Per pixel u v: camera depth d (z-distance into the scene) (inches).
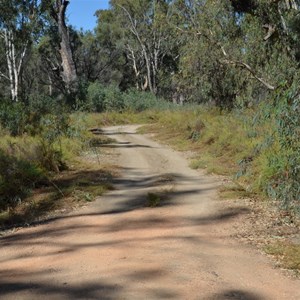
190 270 176.9
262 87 684.7
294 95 223.5
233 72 724.0
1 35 1368.1
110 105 1455.5
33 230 254.5
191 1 804.0
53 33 1627.7
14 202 317.7
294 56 625.0
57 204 310.2
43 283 169.6
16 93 1406.3
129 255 197.6
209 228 238.5
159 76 2126.0
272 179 290.0
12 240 237.5
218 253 198.4
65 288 163.0
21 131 578.9
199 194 318.3
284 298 152.3
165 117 1000.9
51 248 217.9
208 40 748.0
